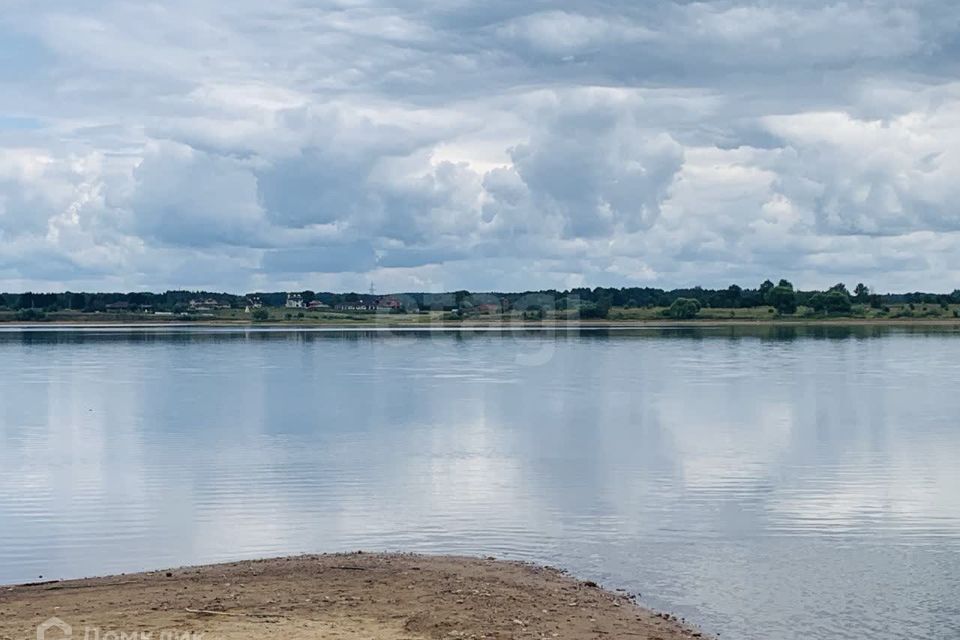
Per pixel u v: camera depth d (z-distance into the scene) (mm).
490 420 53281
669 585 20953
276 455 40375
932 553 23750
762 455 39781
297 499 30672
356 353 123375
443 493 31594
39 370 92312
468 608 17594
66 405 61719
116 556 23797
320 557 22500
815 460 38406
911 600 20016
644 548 24266
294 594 18359
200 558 23578
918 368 91062
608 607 18750
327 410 58688
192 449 42281
